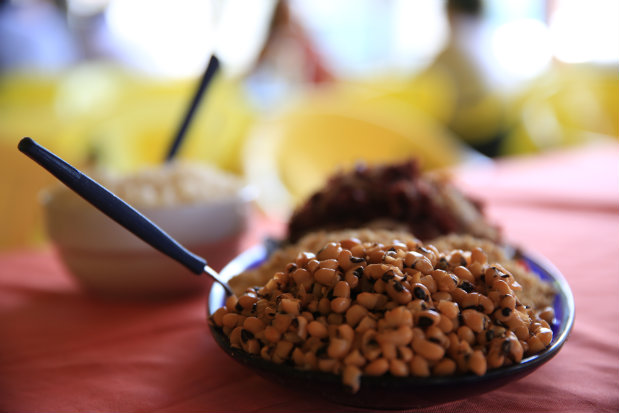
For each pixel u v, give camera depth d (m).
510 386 0.37
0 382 0.39
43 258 0.64
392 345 0.30
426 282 0.32
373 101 1.73
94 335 0.45
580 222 0.72
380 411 0.33
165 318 0.48
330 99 1.74
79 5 2.50
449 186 0.54
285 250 0.43
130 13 2.88
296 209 0.53
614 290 0.50
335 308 0.31
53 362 0.41
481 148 2.16
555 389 0.36
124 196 0.50
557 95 1.76
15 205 1.06
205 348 0.43
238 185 0.57
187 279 0.51
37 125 1.17
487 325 0.31
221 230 0.52
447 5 2.32
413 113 1.83
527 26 3.04
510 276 0.34
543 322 0.35
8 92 1.56
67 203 0.50
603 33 2.93
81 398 0.37
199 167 0.59
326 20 3.31
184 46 2.91
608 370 0.38
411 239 0.39
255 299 0.35
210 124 1.43
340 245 0.35
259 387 0.38
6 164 1.07
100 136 1.25
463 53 2.28
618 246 0.61
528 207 0.80
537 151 1.60
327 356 0.30
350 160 1.17
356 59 3.39
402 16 3.30
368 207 0.49
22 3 2.11
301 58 2.35
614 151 1.20
